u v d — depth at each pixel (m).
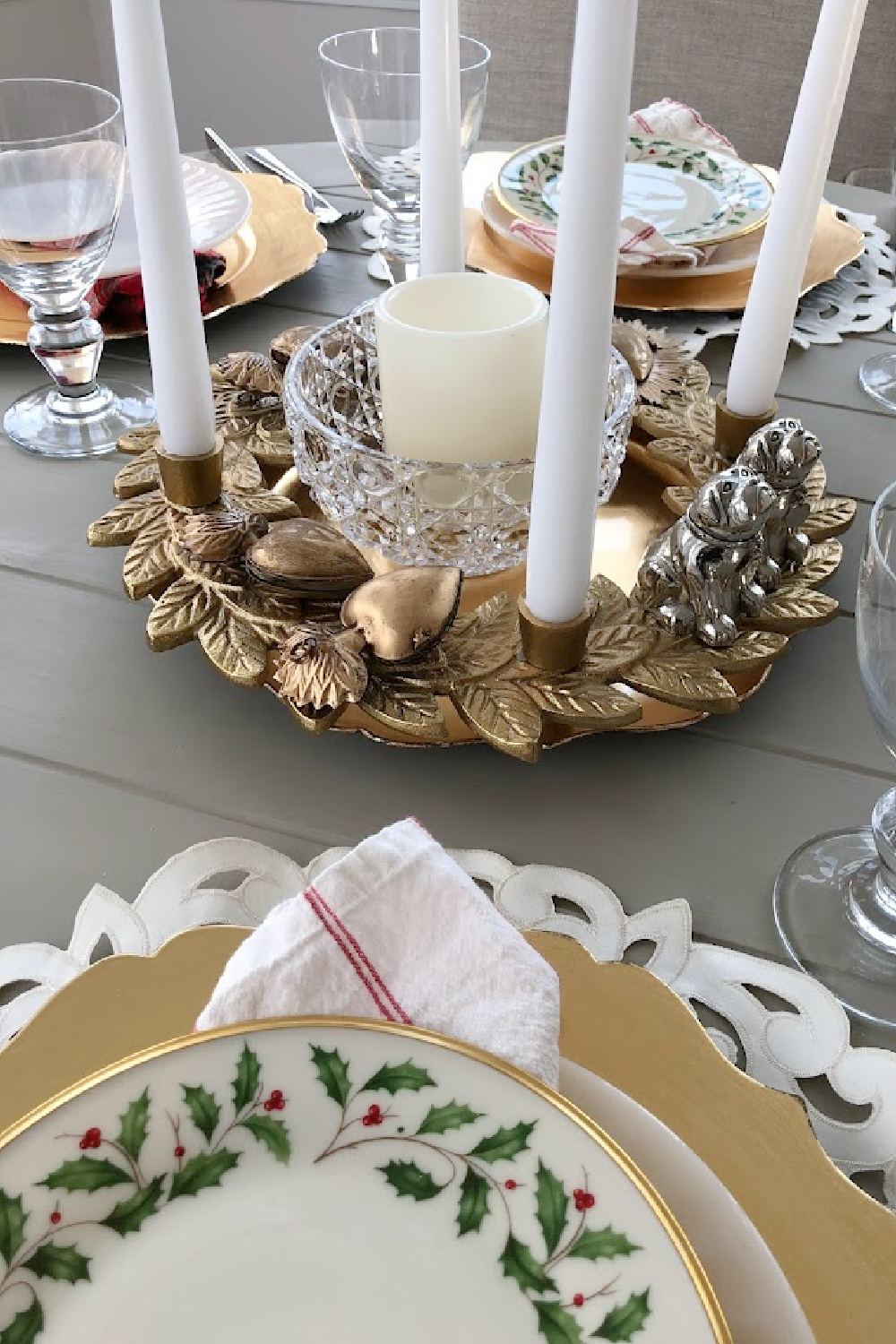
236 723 0.48
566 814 0.45
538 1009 0.30
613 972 0.35
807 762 0.47
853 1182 0.32
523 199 0.86
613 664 0.47
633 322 0.70
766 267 0.55
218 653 0.48
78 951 0.39
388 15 1.75
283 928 0.32
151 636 0.49
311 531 0.50
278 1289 0.26
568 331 0.37
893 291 0.83
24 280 0.63
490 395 0.55
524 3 1.28
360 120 0.72
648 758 0.47
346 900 0.32
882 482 0.64
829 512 0.57
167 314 0.50
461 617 0.49
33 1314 0.25
